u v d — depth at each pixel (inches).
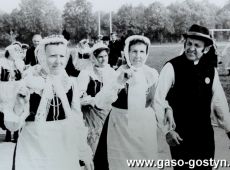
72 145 142.2
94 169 148.9
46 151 139.1
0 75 148.2
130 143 146.7
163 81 142.6
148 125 145.3
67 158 141.3
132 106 144.7
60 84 137.9
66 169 141.5
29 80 137.3
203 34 138.6
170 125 145.3
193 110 144.0
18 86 138.2
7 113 140.2
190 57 140.9
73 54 143.3
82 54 144.7
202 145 146.9
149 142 146.4
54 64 137.6
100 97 146.1
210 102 144.1
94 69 144.9
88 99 146.1
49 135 138.5
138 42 142.7
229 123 144.6
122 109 145.7
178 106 143.9
